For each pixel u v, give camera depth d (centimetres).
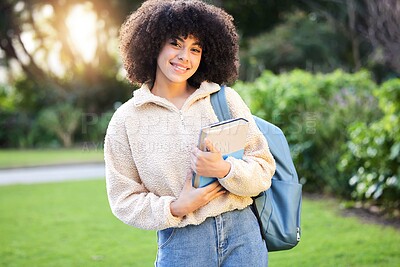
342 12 1867
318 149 727
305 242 479
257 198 213
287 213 218
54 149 1805
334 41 1897
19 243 504
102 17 2045
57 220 602
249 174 193
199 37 204
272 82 816
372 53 1703
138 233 538
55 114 1873
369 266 405
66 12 2092
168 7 203
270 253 449
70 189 846
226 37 210
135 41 209
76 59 2189
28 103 2042
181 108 206
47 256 459
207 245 200
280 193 221
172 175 200
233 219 203
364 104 734
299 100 749
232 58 215
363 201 646
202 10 206
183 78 204
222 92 211
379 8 1243
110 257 454
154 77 217
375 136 573
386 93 551
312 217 580
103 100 2094
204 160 188
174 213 195
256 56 1823
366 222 553
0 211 660
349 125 691
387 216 575
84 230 553
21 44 2103
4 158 1448
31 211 657
